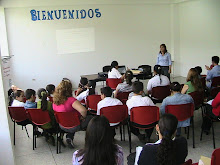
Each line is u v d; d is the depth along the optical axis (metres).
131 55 8.88
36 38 7.66
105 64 8.57
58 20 7.76
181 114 3.60
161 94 4.87
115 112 3.55
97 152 1.59
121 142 4.04
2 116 3.04
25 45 7.59
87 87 4.74
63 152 3.83
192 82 4.29
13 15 7.32
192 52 8.84
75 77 8.27
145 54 9.08
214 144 3.74
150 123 3.55
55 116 3.56
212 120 3.75
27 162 3.57
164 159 1.76
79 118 3.62
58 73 8.07
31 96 4.02
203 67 8.44
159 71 5.06
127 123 3.78
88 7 8.00
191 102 3.71
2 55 7.35
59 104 3.53
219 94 3.50
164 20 9.10
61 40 7.90
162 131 2.03
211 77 5.40
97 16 8.16
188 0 8.45
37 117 3.71
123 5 8.42
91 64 8.39
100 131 1.60
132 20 8.65
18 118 4.02
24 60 7.66
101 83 8.73
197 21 8.41
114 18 8.39
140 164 1.91
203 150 3.69
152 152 1.86
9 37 7.39
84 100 4.63
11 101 4.63
